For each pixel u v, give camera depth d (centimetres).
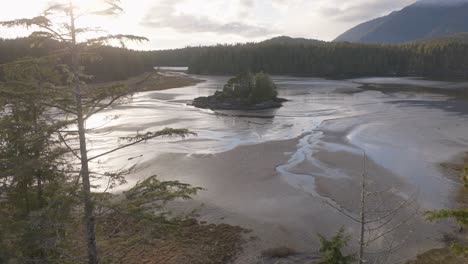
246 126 5459
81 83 875
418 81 13050
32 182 1085
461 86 10944
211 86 12200
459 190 2794
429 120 5578
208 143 4334
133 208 848
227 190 2875
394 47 18738
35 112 905
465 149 3938
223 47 19012
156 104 8025
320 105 7575
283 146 4159
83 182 859
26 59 816
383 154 3772
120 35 816
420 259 1872
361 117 5991
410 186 2864
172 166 3453
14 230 841
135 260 1872
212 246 2052
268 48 18038
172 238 906
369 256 1891
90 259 888
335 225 2295
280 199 2702
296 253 2008
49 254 993
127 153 3859
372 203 2556
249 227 2289
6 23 709
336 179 3058
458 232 2130
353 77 15762
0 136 843
